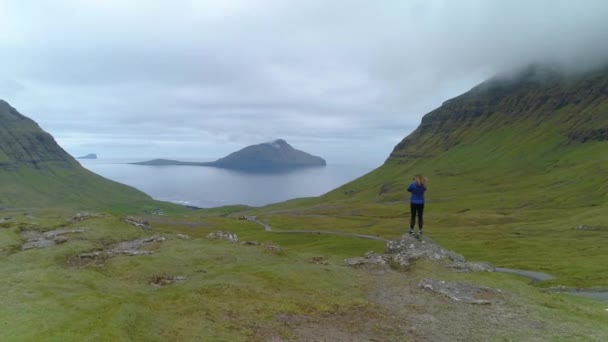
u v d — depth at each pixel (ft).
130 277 129.80
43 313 82.02
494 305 116.57
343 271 140.77
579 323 107.65
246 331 85.81
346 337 88.79
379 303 112.37
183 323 84.23
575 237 480.23
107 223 213.66
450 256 166.91
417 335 92.84
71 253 160.35
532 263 342.44
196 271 139.03
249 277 121.29
